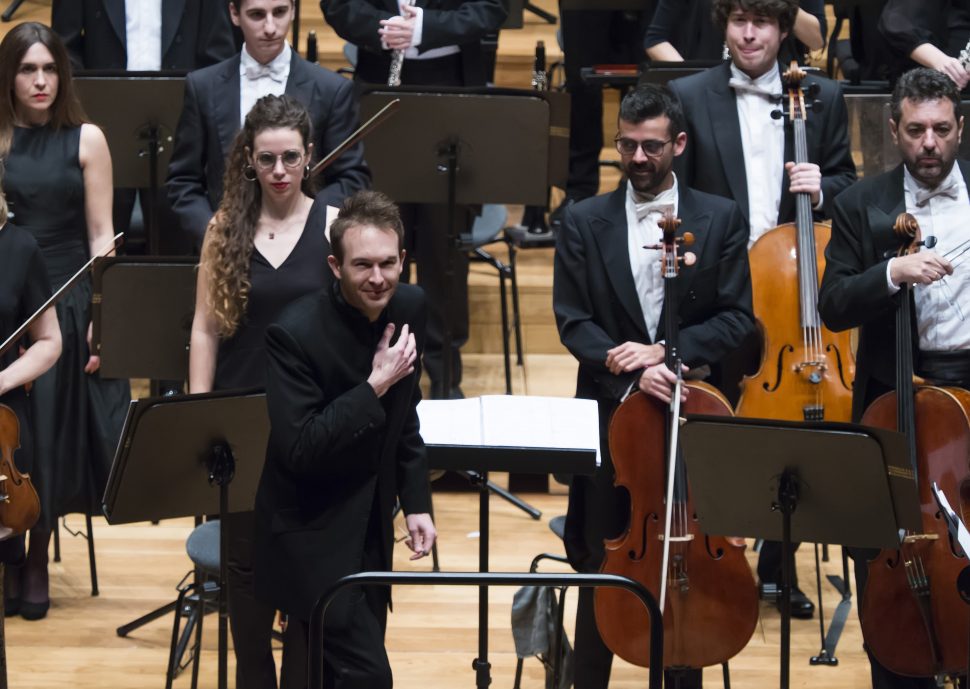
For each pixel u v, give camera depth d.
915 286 12.88
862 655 15.04
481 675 11.80
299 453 10.66
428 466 11.69
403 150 16.16
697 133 15.13
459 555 16.88
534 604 12.96
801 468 11.16
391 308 11.13
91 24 18.62
